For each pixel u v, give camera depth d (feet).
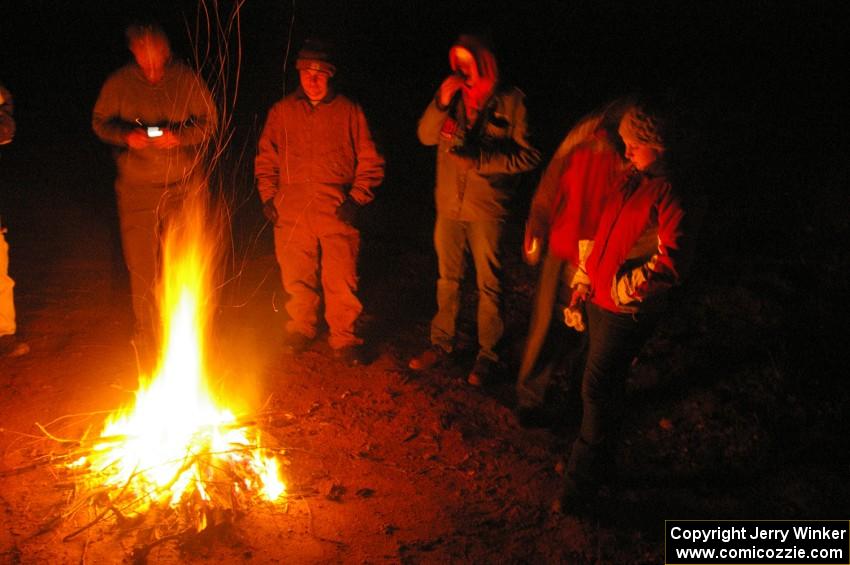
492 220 15.69
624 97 12.08
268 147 16.43
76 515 11.70
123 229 16.57
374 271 21.97
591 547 11.81
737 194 23.04
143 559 10.87
